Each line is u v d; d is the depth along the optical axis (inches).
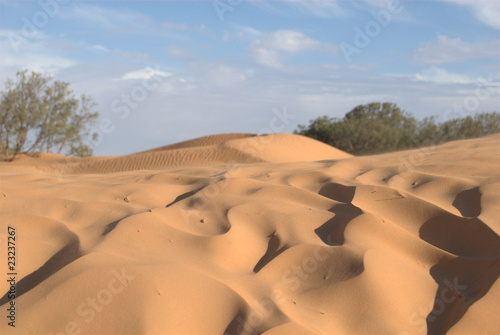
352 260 121.6
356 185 169.6
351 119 1210.6
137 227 138.4
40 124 861.8
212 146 802.2
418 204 153.6
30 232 138.6
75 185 193.9
